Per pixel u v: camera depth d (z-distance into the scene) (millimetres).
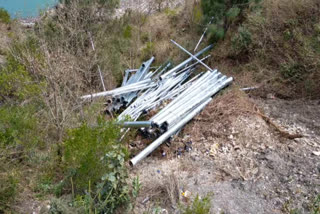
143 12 10914
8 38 7793
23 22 9180
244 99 5660
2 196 3652
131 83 6570
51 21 7230
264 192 3895
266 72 6355
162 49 8078
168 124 4742
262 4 7195
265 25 6809
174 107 5207
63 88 5531
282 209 3641
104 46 7508
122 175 3611
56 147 4500
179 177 4215
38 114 5023
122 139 4852
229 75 6660
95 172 3582
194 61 7309
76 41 6555
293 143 4617
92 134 3650
